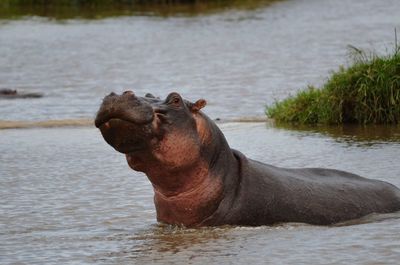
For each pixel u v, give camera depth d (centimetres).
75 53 11275
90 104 7612
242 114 6862
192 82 8794
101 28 13775
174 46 11756
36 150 5381
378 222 3406
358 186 3588
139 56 10906
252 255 2967
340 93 6297
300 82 8512
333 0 16938
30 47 11850
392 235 3183
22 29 13825
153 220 3594
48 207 3894
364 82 6238
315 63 9781
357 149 5150
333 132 5872
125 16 15450
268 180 3359
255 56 10556
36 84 9006
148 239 3253
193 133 3200
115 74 9569
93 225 3550
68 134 5984
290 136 5731
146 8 16788
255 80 8744
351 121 6269
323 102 6297
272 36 12406
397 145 5247
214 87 8394
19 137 5909
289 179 3434
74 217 3700
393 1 16475
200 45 11794
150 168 3188
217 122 6431
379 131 5862
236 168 3341
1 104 7656
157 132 3116
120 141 3092
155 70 9750
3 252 3158
